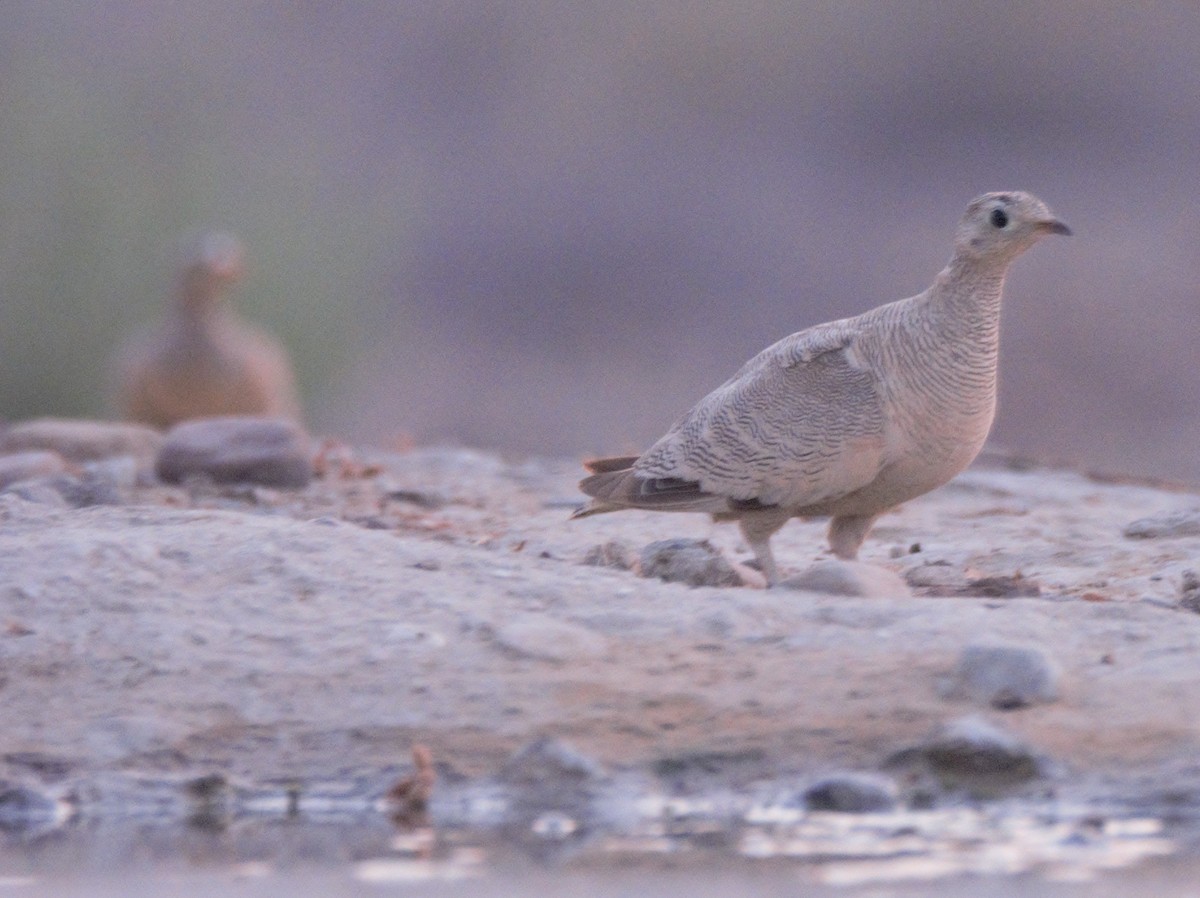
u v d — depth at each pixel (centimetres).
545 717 902
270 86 4906
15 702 930
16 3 4756
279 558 1052
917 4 5122
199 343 2330
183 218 3272
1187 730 862
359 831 848
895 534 1345
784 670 927
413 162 4872
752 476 1068
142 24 4894
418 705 917
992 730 856
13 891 769
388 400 4003
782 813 845
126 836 847
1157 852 788
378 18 5091
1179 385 4066
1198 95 5003
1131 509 1470
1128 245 4528
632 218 4800
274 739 904
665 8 5131
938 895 739
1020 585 1084
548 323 4562
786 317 4534
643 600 1012
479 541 1272
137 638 972
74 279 3177
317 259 3384
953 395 1053
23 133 3197
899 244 4691
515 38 5131
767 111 5050
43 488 1287
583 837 827
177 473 1500
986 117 5047
